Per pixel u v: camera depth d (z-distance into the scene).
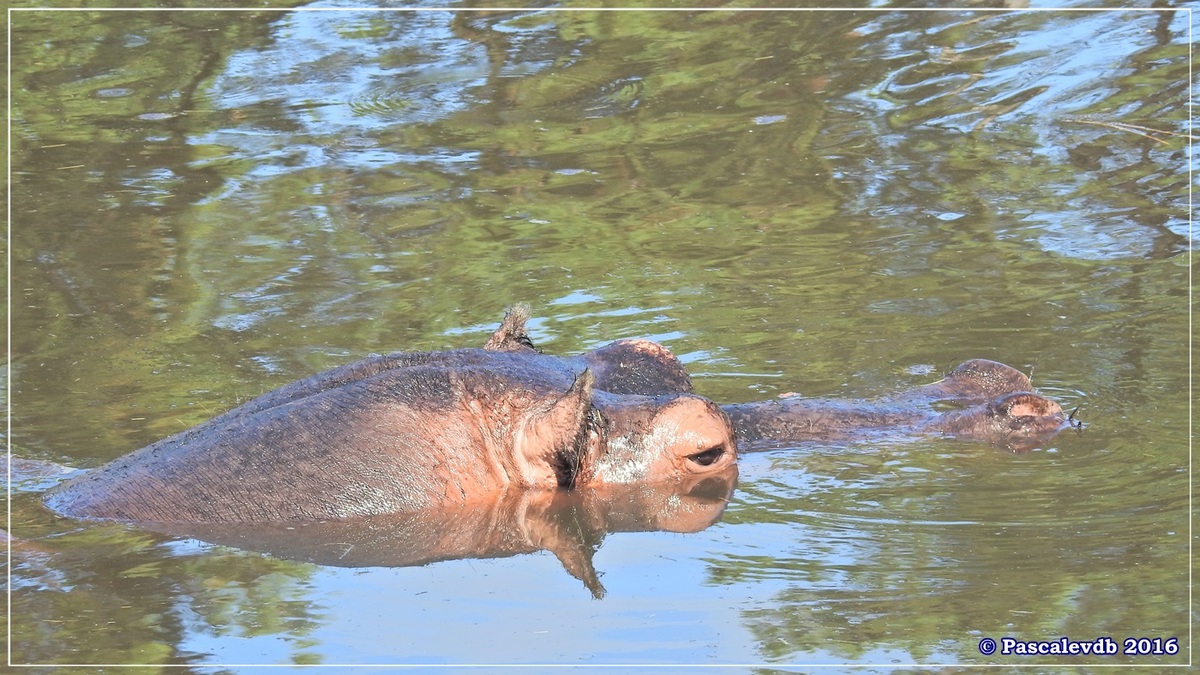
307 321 37.34
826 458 27.91
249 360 34.44
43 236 44.78
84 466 27.98
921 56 60.88
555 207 46.84
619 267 41.25
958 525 24.62
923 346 34.09
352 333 36.25
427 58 62.94
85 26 66.38
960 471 27.03
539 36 65.50
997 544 23.81
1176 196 44.59
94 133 54.78
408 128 55.22
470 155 52.31
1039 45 61.09
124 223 45.88
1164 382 31.05
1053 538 23.91
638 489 26.80
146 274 41.41
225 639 21.05
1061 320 35.34
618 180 49.41
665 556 23.92
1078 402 30.19
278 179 49.91
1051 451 27.77
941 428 28.95
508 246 43.31
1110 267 39.03
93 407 31.59
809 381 32.19
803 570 23.12
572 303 38.31
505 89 59.25
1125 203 44.34
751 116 55.34
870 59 61.00
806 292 38.50
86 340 36.31
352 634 21.25
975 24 64.38
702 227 44.47
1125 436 28.20
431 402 27.05
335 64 62.28
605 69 61.41
